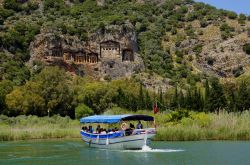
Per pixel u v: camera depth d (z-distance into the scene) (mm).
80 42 197875
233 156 54438
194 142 72062
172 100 149625
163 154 57500
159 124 90938
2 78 166625
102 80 193125
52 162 52281
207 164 48750
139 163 50125
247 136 74625
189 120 86750
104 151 63406
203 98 149250
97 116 72688
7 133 84500
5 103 136375
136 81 192125
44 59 186250
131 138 64062
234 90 158375
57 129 93000
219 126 78250
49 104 141000
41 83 144000
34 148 68312
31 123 112312
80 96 149000
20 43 194000
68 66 189750
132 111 135250
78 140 83562
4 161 53438
